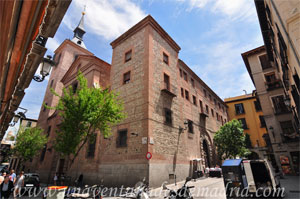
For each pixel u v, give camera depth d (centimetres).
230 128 2316
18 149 2147
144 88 1488
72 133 1048
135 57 1720
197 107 2383
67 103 1080
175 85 1895
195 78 2612
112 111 1118
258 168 998
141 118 1396
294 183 1171
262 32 1363
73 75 2422
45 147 2372
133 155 1303
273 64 1831
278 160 1809
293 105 1352
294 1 568
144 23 1784
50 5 249
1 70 208
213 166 2295
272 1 702
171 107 1708
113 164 1400
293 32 575
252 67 2283
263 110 2041
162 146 1406
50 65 545
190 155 1808
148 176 1155
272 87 2022
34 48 312
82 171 1617
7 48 186
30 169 2534
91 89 1176
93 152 1623
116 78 1839
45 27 288
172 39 2050
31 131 2300
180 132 1720
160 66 1730
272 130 1912
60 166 1962
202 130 2316
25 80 411
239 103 3656
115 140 1494
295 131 1747
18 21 185
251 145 3206
